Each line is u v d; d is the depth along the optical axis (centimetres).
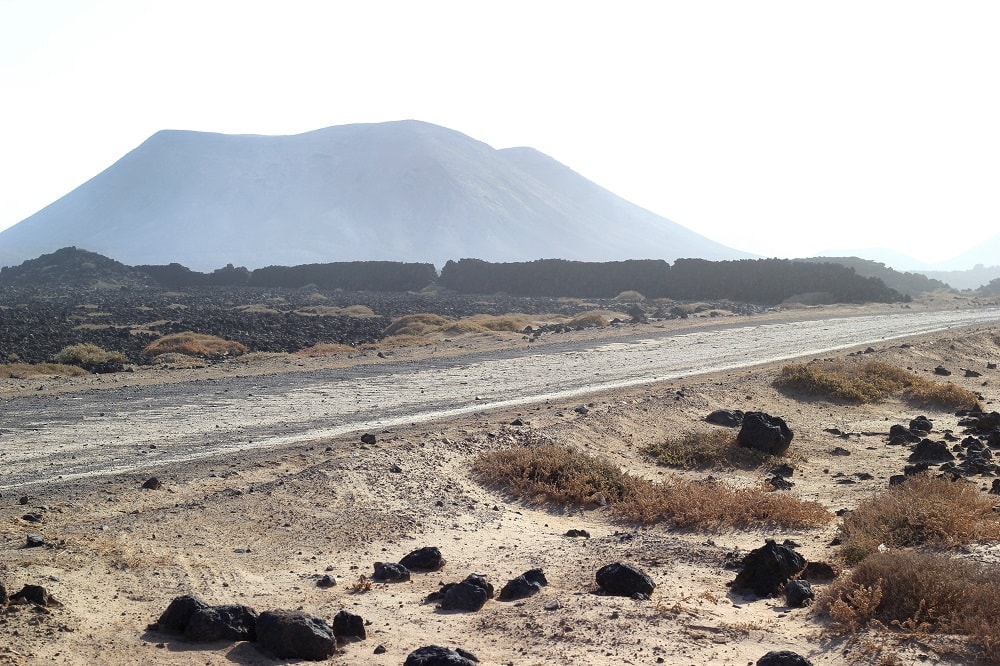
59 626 795
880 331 4862
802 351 3869
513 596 982
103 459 1655
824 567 1085
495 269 11450
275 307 8388
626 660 782
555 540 1291
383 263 12531
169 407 2284
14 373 3173
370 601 965
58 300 9169
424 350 3878
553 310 7812
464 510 1459
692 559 1164
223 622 808
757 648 831
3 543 1062
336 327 5919
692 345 4128
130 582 967
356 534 1261
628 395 2556
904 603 904
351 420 2112
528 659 787
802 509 1462
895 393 3012
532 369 3212
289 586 1013
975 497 1454
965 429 2469
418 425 2042
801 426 2505
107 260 14025
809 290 8588
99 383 2764
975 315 6188
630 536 1276
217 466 1608
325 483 1496
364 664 762
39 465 1592
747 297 9031
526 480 1623
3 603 817
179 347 4191
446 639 845
